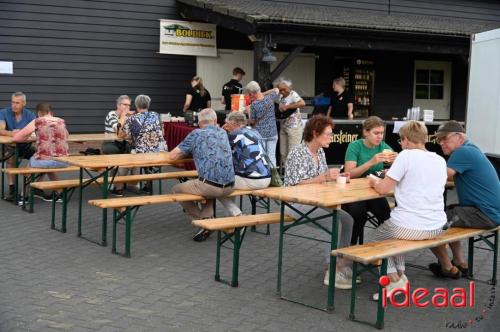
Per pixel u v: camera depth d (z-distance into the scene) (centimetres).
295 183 559
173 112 1395
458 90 1748
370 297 517
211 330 438
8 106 1245
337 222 471
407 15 1620
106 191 687
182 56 1393
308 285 546
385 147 611
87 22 1295
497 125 848
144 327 439
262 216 577
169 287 529
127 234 614
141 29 1343
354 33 1199
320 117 564
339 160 1206
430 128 1287
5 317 448
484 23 1692
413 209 494
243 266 599
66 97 1291
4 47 1231
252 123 998
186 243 678
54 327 432
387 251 454
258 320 460
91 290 515
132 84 1348
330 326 452
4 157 899
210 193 667
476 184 546
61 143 843
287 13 1248
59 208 837
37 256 611
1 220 758
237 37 1444
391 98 1667
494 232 561
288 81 1095
